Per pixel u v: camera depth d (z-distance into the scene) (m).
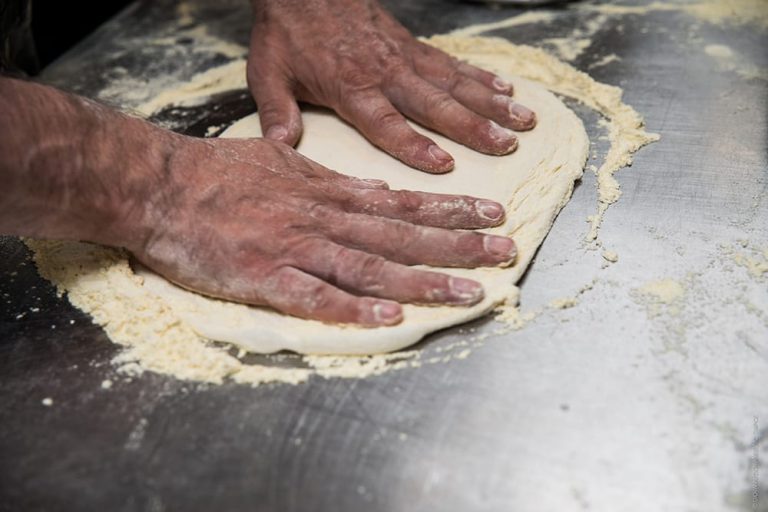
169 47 0.86
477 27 0.86
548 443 0.51
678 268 0.59
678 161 0.67
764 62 0.77
